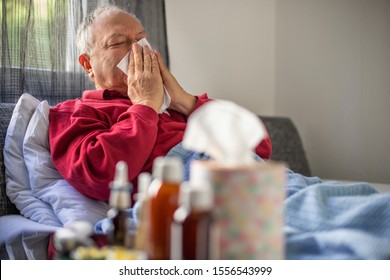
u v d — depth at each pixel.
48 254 0.93
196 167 0.69
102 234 0.94
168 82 1.68
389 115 2.67
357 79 2.79
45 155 1.58
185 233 0.64
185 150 1.52
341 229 0.85
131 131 1.44
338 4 2.87
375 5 2.71
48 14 2.11
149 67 1.61
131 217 1.14
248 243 0.67
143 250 0.77
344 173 2.86
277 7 3.15
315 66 2.98
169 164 0.69
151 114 1.51
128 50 1.71
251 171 0.67
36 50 2.07
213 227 0.64
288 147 2.75
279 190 0.69
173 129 1.63
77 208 1.45
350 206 0.91
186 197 0.64
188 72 2.78
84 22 1.82
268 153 1.66
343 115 2.86
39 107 1.64
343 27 2.85
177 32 2.72
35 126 1.61
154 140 1.48
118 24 1.72
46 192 1.52
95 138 1.47
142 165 1.45
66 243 0.77
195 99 1.75
